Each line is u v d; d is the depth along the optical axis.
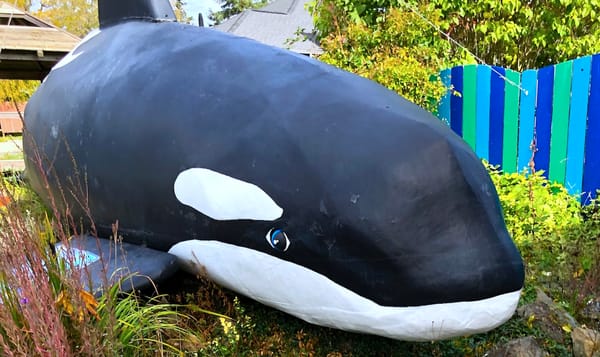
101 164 2.51
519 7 5.49
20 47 6.40
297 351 2.32
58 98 2.98
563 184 3.97
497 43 5.89
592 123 3.72
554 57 6.25
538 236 3.29
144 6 3.00
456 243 1.71
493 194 1.88
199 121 2.20
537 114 4.04
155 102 2.37
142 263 2.29
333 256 1.83
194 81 2.34
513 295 1.77
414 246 1.71
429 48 4.60
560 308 2.68
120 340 1.92
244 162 2.02
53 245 2.02
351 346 2.37
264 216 1.96
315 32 6.09
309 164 1.88
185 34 2.67
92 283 2.01
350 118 1.92
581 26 5.90
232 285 2.22
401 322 1.77
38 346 1.59
